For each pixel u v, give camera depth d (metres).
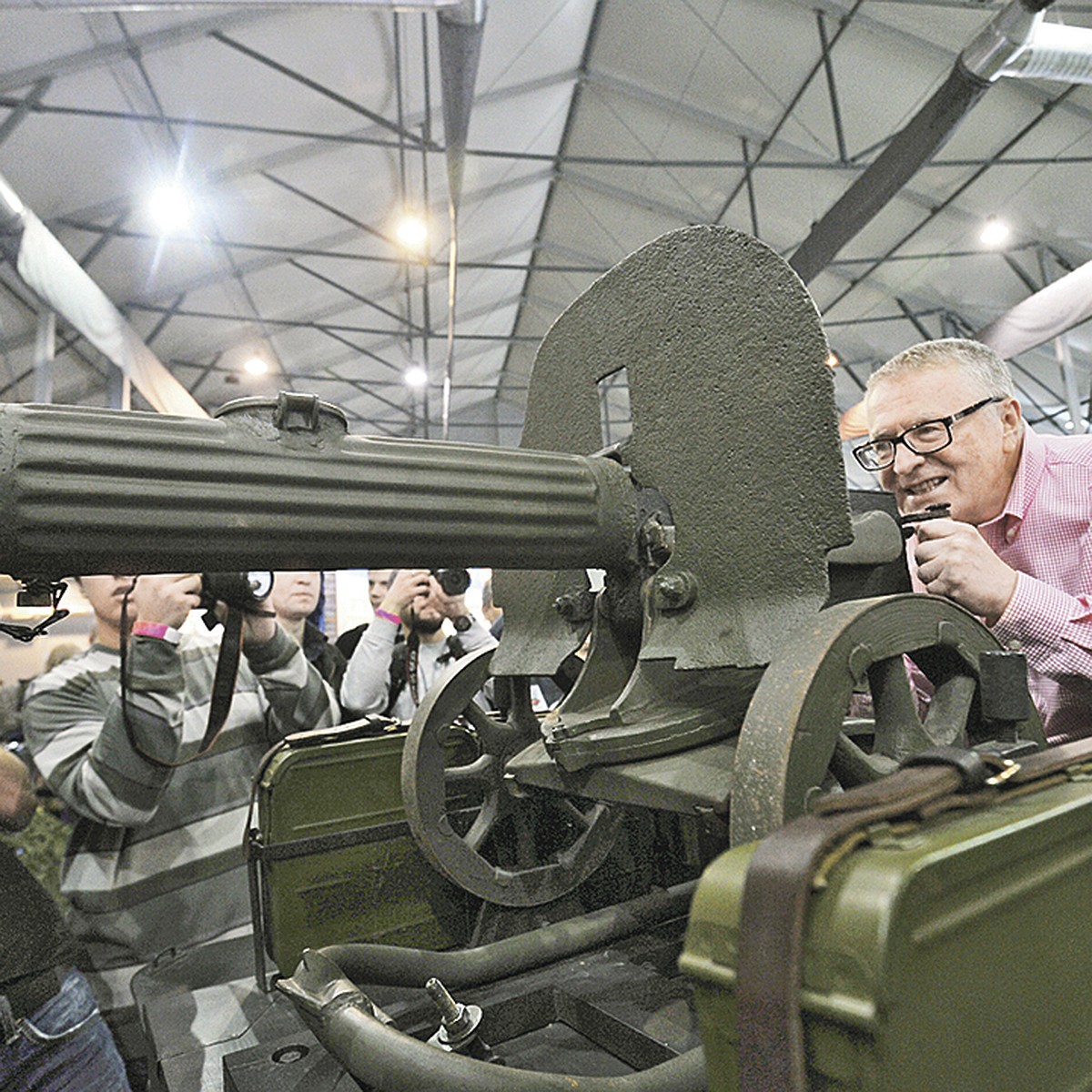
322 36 4.13
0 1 2.62
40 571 0.76
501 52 4.82
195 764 1.81
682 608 1.05
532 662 1.26
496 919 1.33
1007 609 1.02
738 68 4.97
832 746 0.77
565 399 1.29
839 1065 0.44
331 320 7.56
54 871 2.23
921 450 1.39
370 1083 0.82
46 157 4.15
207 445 0.81
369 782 1.45
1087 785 0.64
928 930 0.46
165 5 2.72
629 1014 1.06
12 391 5.20
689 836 1.32
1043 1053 0.52
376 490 0.88
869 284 6.69
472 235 6.94
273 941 1.37
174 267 5.68
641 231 7.12
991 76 3.39
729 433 1.04
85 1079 1.28
